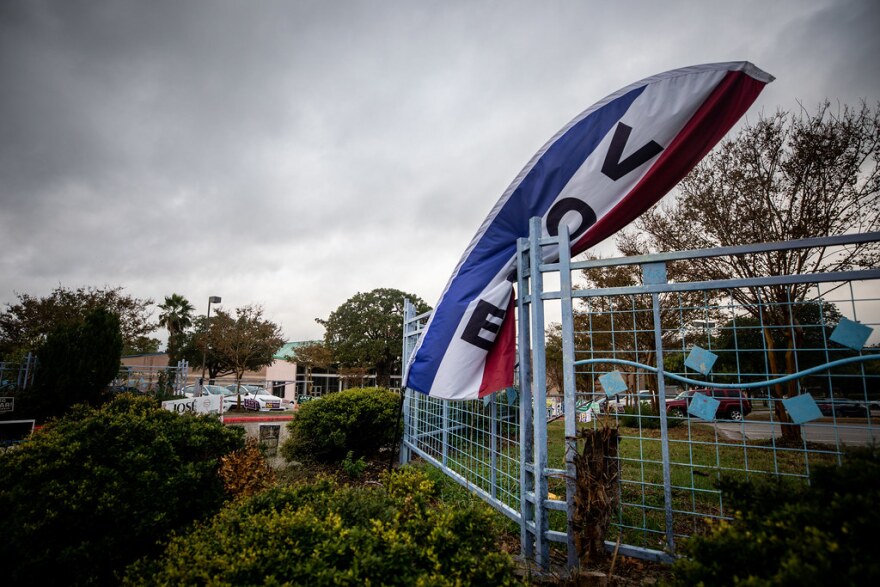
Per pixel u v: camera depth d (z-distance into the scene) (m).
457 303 4.36
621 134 4.18
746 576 1.64
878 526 1.50
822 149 9.35
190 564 2.15
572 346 3.34
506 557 2.26
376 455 7.83
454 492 4.90
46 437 3.43
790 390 6.24
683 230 11.67
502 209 4.29
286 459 7.07
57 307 21.95
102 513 3.03
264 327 24.39
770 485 2.07
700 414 2.90
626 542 3.60
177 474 3.60
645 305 11.97
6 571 2.65
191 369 37.72
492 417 4.25
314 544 2.16
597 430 3.29
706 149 4.21
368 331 38.88
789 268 9.68
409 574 1.99
